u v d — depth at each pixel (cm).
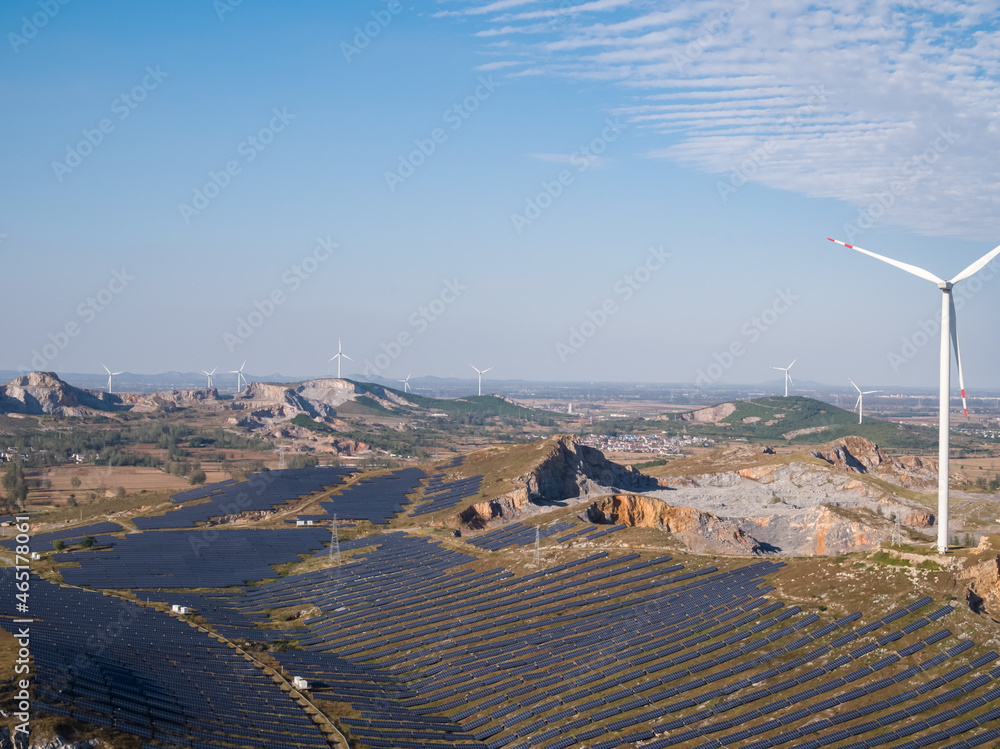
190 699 7156
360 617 11162
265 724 7100
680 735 6894
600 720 7425
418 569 13125
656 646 8538
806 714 6738
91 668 7006
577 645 9056
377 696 8438
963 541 13475
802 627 8100
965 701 6438
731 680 7588
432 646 9844
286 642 10294
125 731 5950
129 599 11781
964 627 7262
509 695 8225
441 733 7588
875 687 6862
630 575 10888
